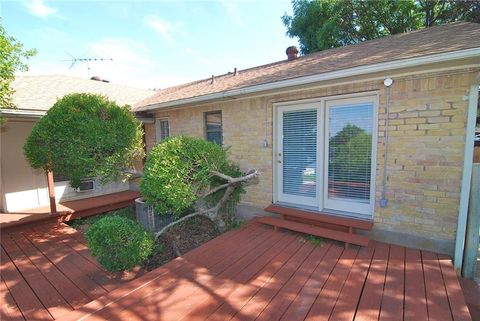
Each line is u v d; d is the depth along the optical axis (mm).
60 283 3016
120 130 4051
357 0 11711
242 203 5312
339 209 4207
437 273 2686
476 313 2451
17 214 5453
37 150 3986
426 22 11695
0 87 3867
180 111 6477
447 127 3084
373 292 2354
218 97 4898
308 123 4410
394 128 3451
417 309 2094
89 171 3900
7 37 3666
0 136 5641
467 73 2922
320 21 12406
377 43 4973
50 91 7016
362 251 3279
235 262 3010
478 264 3279
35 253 3816
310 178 4492
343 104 4020
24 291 2848
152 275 2689
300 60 5891
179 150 3592
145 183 3441
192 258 3125
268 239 3725
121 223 3145
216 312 2082
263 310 2109
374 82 3582
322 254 3207
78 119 3760
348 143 4020
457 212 3090
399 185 3471
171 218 4926
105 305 2170
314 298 2273
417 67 3023
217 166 3912
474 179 2910
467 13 10477
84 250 3924
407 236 3451
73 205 6137
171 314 2055
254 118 4996
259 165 5004
